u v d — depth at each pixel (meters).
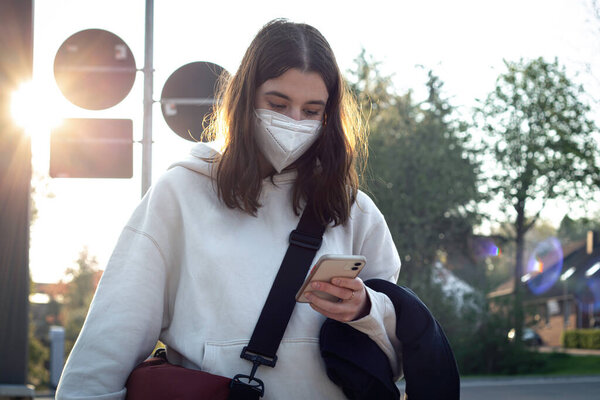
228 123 1.79
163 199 1.73
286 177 1.75
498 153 27.89
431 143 24.88
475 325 24.39
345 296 1.47
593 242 50.72
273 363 1.59
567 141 26.77
